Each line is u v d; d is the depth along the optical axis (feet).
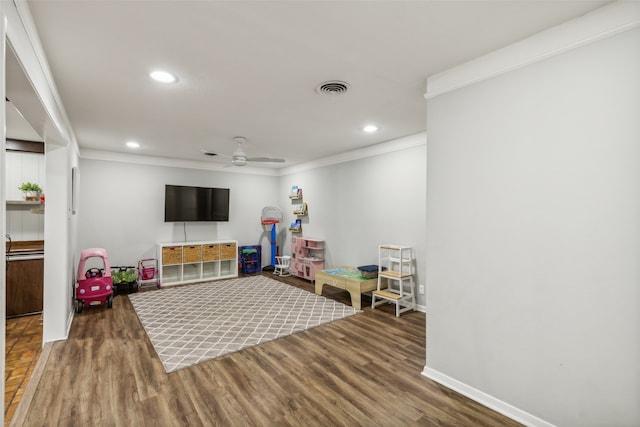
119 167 17.57
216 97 9.16
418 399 7.05
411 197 13.92
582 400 5.58
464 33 6.01
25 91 5.84
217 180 21.03
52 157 10.10
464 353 7.22
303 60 7.04
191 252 18.52
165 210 18.57
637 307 5.07
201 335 10.56
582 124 5.58
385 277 14.65
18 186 14.28
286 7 5.20
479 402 6.91
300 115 10.83
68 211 10.71
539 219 6.08
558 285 5.85
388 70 7.53
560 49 5.76
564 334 5.78
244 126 12.17
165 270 19.02
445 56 6.88
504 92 6.54
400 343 10.05
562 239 5.80
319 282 15.81
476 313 7.00
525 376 6.25
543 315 6.03
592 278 5.48
